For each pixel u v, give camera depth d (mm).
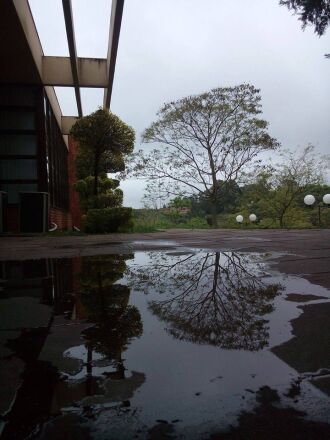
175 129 18328
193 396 771
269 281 2131
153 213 20047
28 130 11484
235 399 755
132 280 2281
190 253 3898
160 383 834
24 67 10500
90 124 10367
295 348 1047
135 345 1100
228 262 3031
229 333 1197
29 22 9383
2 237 8594
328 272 2424
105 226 10367
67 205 19953
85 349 1073
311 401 742
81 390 807
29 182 11320
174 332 1223
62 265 3127
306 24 4688
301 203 19234
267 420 678
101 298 1781
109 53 11164
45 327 1313
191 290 1920
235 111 18000
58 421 689
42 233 9570
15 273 2703
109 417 699
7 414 715
